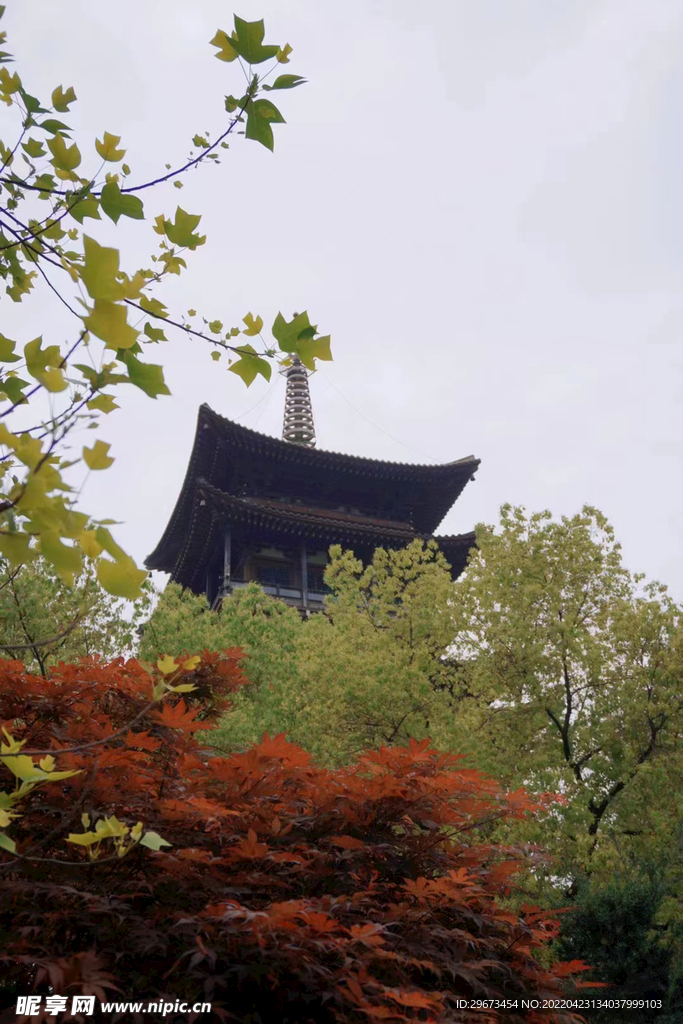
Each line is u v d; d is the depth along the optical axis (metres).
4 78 2.30
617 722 13.89
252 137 2.19
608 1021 9.47
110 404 1.62
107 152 1.91
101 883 3.54
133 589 1.38
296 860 3.62
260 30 2.07
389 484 37.97
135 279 1.22
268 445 35.09
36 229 2.16
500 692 14.20
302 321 1.81
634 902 10.08
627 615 14.20
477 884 4.27
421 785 4.18
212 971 3.29
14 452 1.41
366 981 3.08
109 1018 3.12
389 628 15.63
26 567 11.95
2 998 3.49
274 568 34.66
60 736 3.74
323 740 13.95
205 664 4.41
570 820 11.83
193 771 4.15
